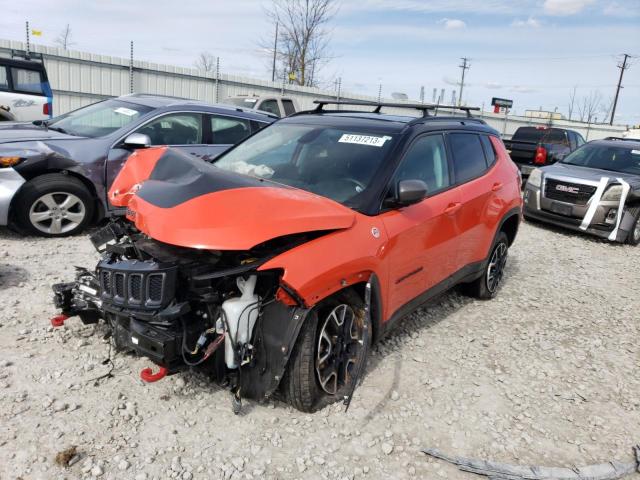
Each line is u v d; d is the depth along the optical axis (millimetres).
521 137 17234
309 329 2967
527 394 3807
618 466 3096
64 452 2641
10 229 6215
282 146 4148
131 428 2904
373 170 3652
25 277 4727
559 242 9000
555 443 3279
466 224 4480
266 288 2941
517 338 4723
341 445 2984
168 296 2795
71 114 7367
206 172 3209
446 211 4117
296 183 3697
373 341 3576
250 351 2891
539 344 4648
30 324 3867
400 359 4055
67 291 3398
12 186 5602
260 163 4027
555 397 3812
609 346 4789
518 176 5633
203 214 2803
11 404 2982
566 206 9469
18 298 4273
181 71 16656
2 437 2727
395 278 3600
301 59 26234
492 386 3855
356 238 3174
